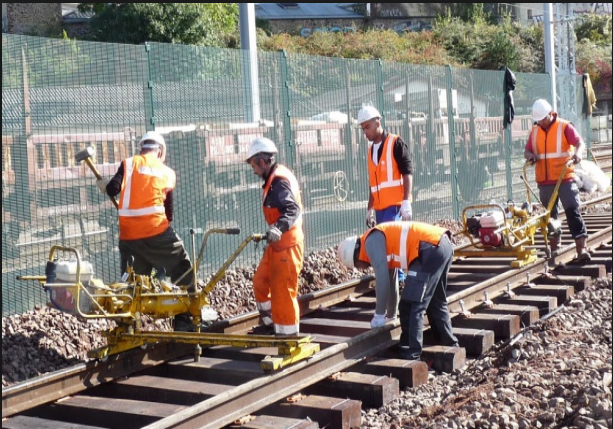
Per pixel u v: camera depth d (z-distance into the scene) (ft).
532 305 29.43
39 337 22.89
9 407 18.61
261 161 21.47
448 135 48.03
